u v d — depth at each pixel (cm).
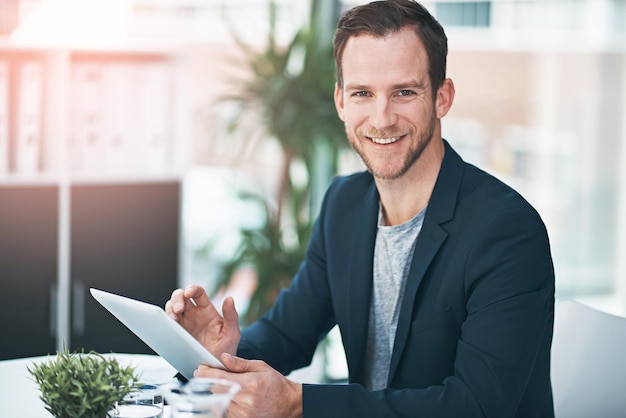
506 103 458
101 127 373
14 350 362
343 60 205
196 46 421
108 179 369
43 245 362
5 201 354
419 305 206
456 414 182
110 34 378
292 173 428
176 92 380
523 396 204
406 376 207
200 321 209
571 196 478
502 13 451
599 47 470
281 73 408
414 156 205
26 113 359
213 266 431
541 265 196
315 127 402
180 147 381
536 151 468
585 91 471
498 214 199
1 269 357
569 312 243
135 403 159
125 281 377
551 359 240
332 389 182
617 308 493
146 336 185
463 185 209
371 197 224
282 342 230
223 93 424
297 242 417
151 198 378
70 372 154
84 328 372
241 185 429
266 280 411
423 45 201
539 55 461
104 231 371
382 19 200
